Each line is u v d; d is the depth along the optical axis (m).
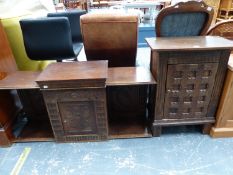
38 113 1.80
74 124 1.49
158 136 1.61
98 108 1.41
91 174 1.32
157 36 1.68
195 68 1.30
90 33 1.68
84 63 1.50
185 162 1.38
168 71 1.30
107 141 1.59
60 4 4.31
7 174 1.34
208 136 1.60
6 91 1.61
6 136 1.53
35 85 1.35
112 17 1.60
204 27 1.62
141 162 1.39
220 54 1.26
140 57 3.20
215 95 1.42
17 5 2.31
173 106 1.45
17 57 2.03
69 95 1.33
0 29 1.60
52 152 1.51
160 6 4.27
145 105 1.74
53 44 1.88
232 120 1.50
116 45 1.76
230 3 3.67
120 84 1.33
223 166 1.34
